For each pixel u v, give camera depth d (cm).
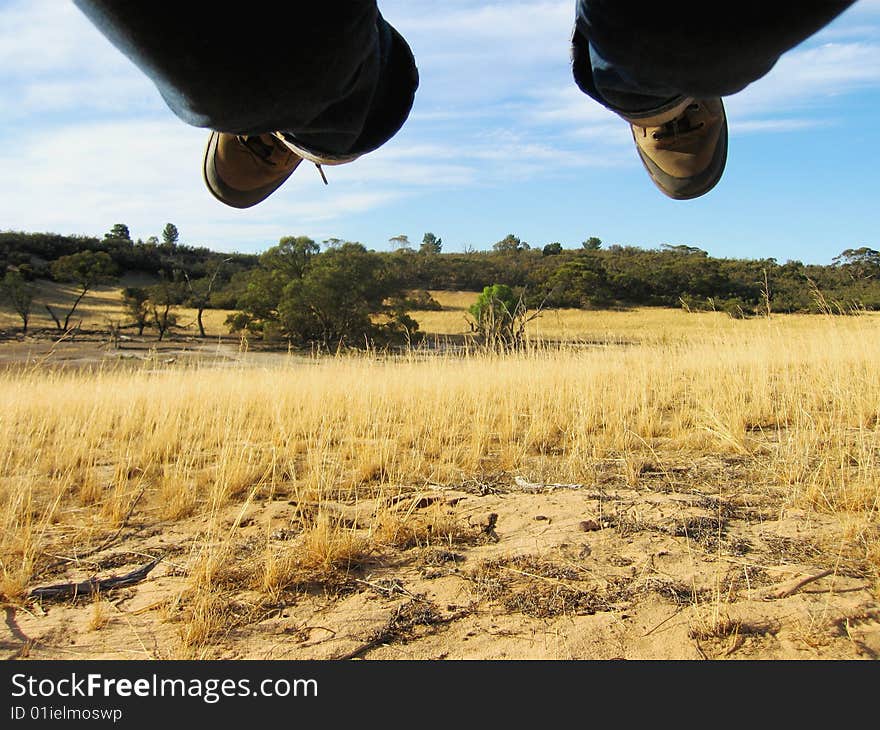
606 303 6400
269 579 286
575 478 432
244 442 536
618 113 114
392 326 5075
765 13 76
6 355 3597
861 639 228
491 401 685
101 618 267
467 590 278
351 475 469
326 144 110
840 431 461
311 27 80
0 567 313
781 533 316
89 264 8775
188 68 77
